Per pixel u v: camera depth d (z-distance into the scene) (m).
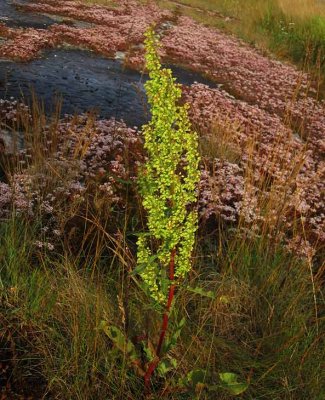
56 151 8.77
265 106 14.85
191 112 12.52
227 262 6.56
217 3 33.50
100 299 5.18
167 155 3.80
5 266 5.58
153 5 28.28
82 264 6.28
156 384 4.69
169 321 5.17
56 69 14.12
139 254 4.03
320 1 30.30
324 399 4.77
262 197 8.02
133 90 13.77
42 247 6.33
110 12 23.47
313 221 8.59
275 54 22.42
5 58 13.94
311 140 12.79
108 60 16.27
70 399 4.34
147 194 3.96
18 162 7.61
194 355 5.02
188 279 6.12
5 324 4.91
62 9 21.56
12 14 19.47
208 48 20.44
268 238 6.96
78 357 4.64
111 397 4.46
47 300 5.12
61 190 7.48
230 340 5.45
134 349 4.36
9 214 6.62
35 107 9.41
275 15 27.53
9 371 4.52
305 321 5.62
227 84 16.17
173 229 3.89
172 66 17.17
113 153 9.45
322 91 17.67
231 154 10.30
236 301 5.84
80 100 12.12
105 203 7.48
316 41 21.75
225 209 8.26
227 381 4.29
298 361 5.09
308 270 6.74
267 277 6.34
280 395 4.89
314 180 9.83
